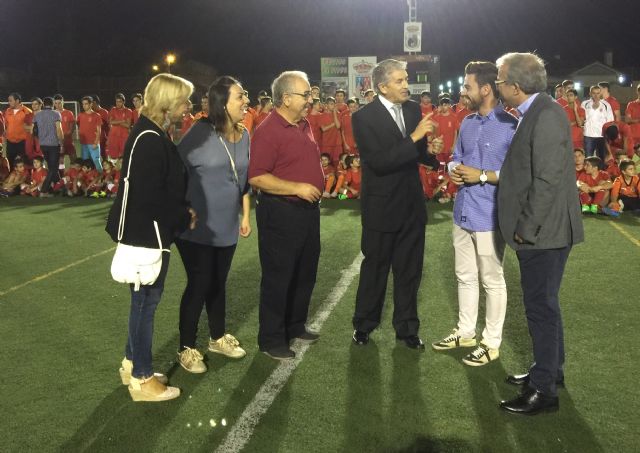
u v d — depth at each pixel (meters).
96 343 4.46
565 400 3.54
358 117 4.18
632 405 3.47
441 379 3.84
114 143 14.06
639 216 8.98
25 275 6.28
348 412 3.44
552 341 3.35
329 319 4.95
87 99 13.70
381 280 4.34
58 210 10.45
